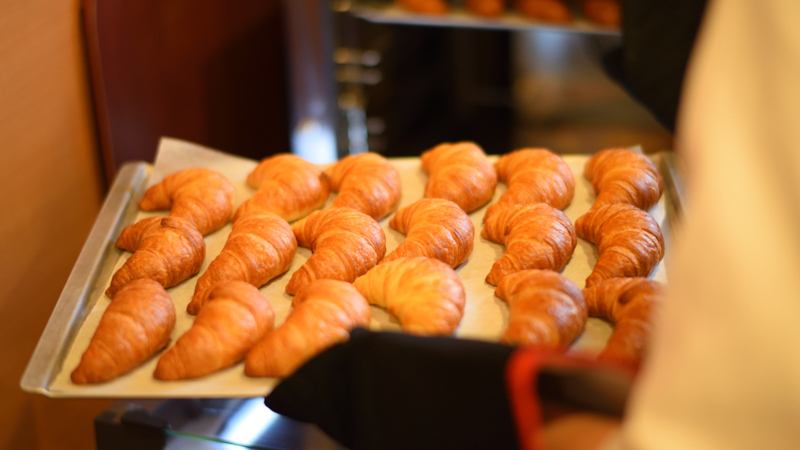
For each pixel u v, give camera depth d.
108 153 1.33
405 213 1.13
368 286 1.03
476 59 2.59
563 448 0.78
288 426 0.94
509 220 1.10
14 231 1.17
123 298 1.00
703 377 0.64
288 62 2.06
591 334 0.99
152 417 0.95
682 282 0.69
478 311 1.02
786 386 0.62
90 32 1.28
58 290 1.26
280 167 1.21
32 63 1.19
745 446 0.63
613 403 0.78
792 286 0.64
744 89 0.69
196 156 1.27
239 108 1.80
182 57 1.52
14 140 1.17
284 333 0.96
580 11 1.95
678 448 0.63
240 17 1.74
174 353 0.97
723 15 0.71
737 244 0.65
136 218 1.19
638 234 1.05
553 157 1.19
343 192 1.17
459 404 0.82
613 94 2.68
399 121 2.45
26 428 1.21
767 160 0.67
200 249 1.10
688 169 0.72
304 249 1.14
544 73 2.71
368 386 0.84
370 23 2.12
